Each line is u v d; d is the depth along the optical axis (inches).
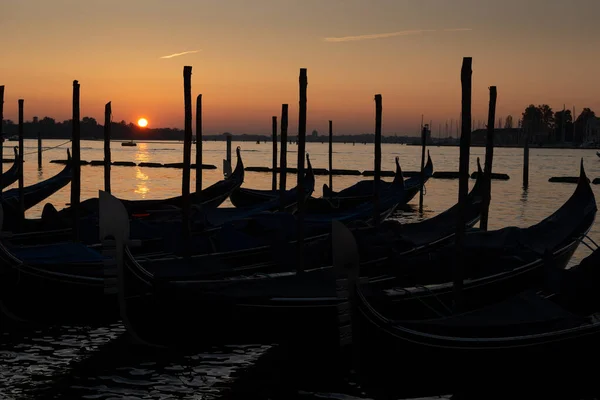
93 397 482.0
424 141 1497.3
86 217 845.2
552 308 482.9
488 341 455.5
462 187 542.6
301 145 716.0
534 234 737.0
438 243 789.2
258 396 488.7
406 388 470.0
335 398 485.4
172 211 938.1
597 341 474.0
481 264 622.5
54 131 7721.5
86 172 2655.0
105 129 1106.7
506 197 1796.3
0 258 601.0
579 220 756.0
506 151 6712.6
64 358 556.4
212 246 719.1
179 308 525.7
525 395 474.9
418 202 1690.5
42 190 1190.3
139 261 619.2
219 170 2933.1
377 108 940.0
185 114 749.3
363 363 459.8
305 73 722.2
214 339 537.6
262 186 2102.6
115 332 621.3
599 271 528.4
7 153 4527.6
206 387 503.2
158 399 481.4
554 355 466.0
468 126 542.0
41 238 816.9
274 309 532.4
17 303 607.8
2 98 1028.5
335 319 540.1
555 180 2320.4
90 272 611.8
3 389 492.4
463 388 467.2
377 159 935.0
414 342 454.0
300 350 558.3
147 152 5354.3
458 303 544.1
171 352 572.4
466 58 541.0
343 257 449.7
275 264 687.7
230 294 541.3
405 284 597.6
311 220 858.1
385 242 684.1
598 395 483.8
